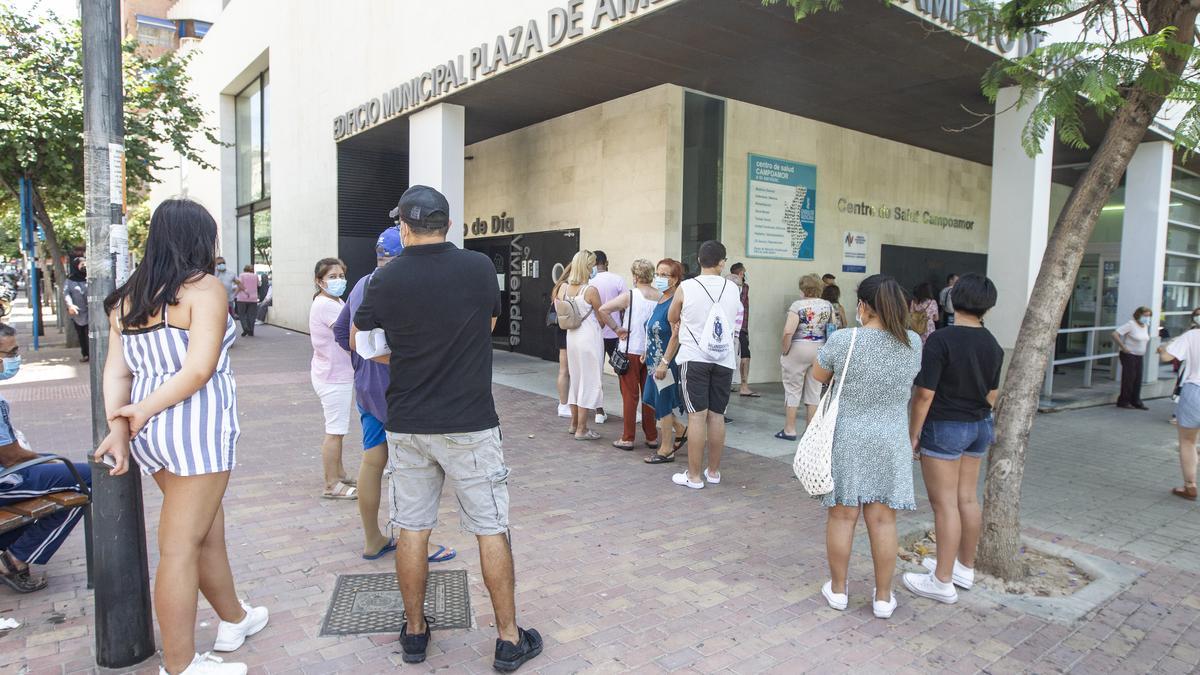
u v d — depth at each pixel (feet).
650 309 22.90
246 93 72.74
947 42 26.17
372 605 11.86
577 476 19.90
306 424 25.64
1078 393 37.09
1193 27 13.00
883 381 11.51
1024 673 10.46
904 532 15.88
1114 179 13.15
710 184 34.78
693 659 10.53
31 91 40.14
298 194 55.83
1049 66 13.07
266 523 15.57
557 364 40.42
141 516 10.03
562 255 39.83
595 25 26.16
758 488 19.11
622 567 13.80
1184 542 16.26
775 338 37.96
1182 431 19.84
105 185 9.36
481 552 9.91
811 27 25.18
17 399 29.63
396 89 39.29
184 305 8.66
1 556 12.10
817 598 12.68
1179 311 45.47
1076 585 13.75
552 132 40.11
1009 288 28.50
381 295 9.52
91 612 11.51
